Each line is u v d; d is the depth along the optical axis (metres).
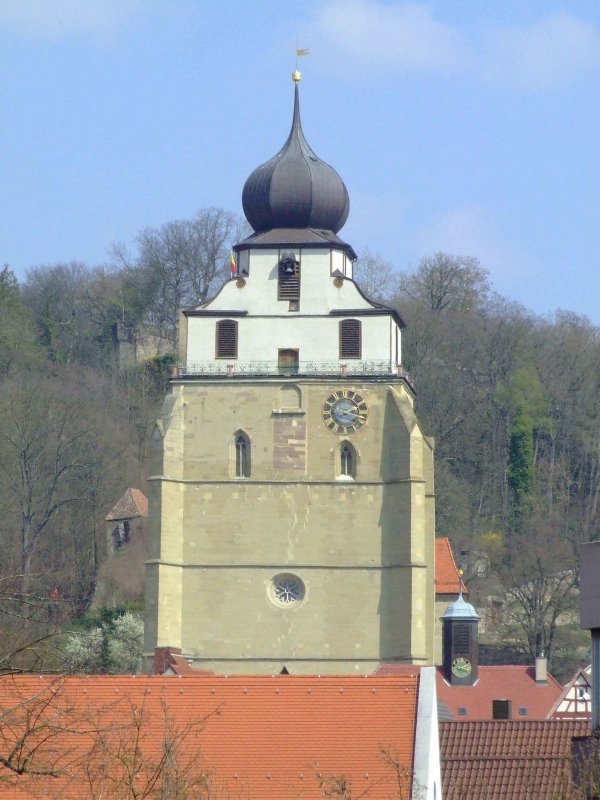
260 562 146.38
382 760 73.50
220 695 75.88
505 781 90.94
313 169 155.12
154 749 73.75
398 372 149.75
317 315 150.50
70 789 66.75
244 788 72.69
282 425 148.12
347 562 145.88
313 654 145.25
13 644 58.34
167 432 147.62
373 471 147.25
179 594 146.50
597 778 67.69
